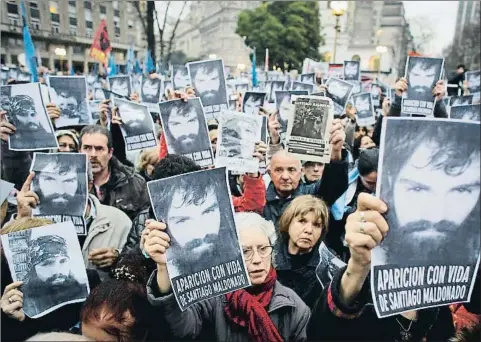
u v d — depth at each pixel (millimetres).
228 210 1099
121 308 1137
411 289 919
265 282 1217
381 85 4742
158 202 1083
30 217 1463
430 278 918
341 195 1471
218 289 1102
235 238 1103
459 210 903
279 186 1574
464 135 886
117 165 1999
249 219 1271
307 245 1337
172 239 1084
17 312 1220
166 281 1107
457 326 1171
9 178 1825
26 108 1767
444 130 886
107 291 1162
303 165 1628
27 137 1778
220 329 1188
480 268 1177
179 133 1920
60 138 2037
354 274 925
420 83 2328
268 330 1172
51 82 2352
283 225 1372
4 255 1268
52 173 1529
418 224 906
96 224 1612
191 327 1163
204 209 1093
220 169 1092
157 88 3270
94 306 1146
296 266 1359
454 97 3633
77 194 1541
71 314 1319
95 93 3543
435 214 905
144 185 2014
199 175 1090
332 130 1403
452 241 910
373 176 1578
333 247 1489
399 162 897
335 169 1442
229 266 1104
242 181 1764
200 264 1092
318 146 1404
